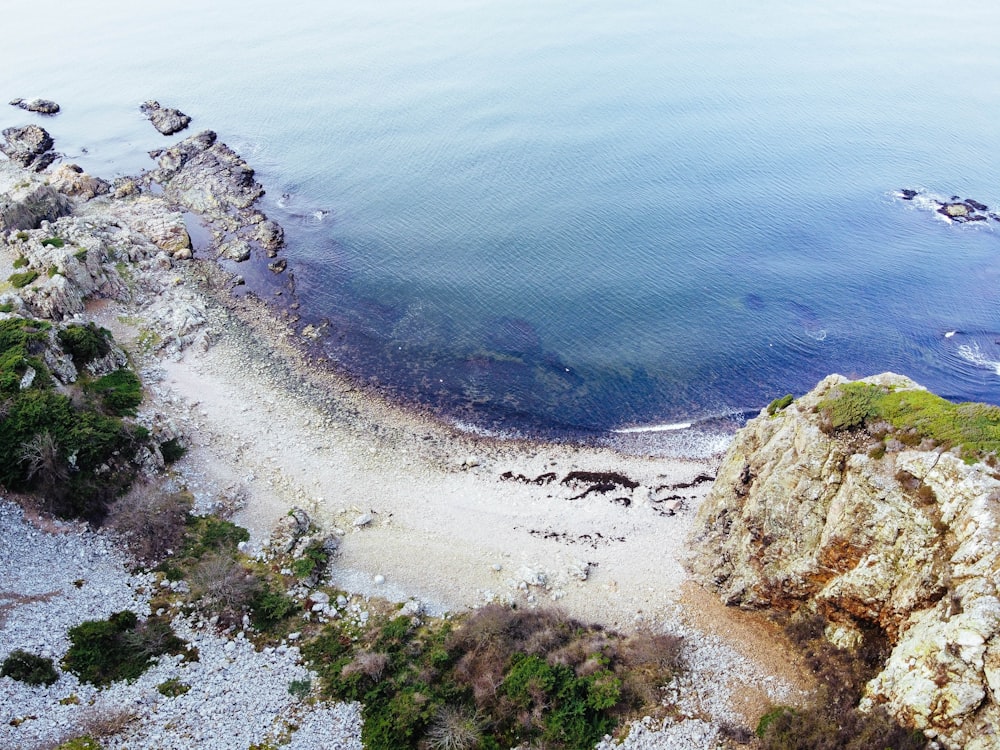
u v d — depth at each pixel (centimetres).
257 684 4559
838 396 4738
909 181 11725
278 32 19625
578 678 4675
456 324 8806
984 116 14012
